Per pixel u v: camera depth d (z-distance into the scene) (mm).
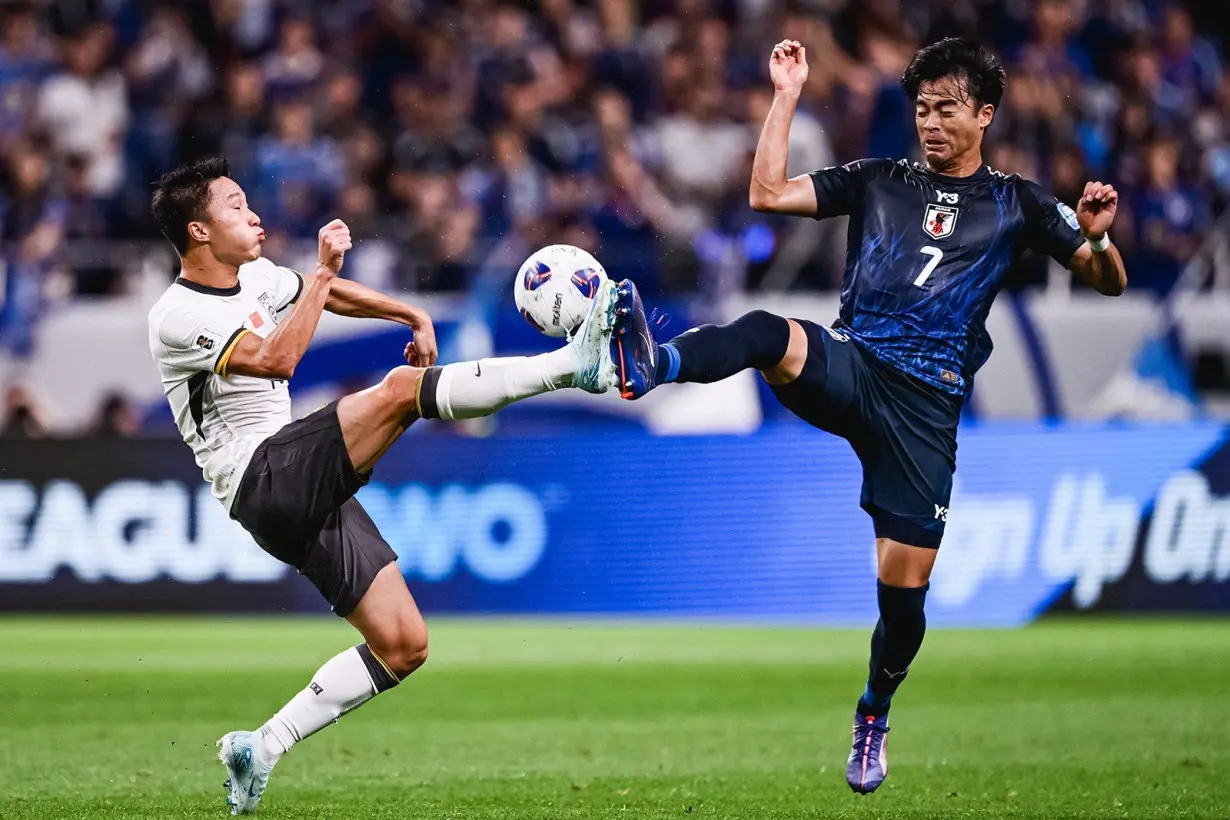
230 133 48844
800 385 17453
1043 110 50844
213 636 35500
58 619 38000
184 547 38219
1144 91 52844
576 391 42844
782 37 52000
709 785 20109
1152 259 47031
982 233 17812
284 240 46500
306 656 32469
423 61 51469
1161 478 39625
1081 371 44156
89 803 18500
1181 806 18781
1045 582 39000
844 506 39219
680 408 42938
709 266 45875
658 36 52812
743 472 39219
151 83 49625
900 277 17797
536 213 46938
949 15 53500
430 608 38594
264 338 17500
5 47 50969
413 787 19922
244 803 17656
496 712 26312
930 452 17859
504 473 38844
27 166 47438
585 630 37156
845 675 30312
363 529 18031
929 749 22906
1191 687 28922
